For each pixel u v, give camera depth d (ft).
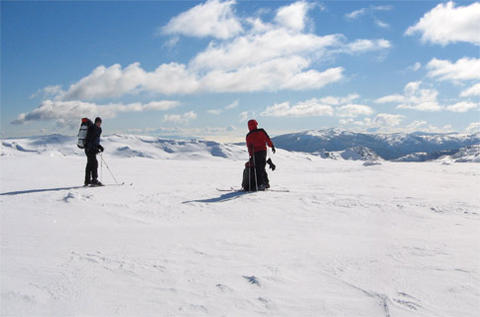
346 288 7.80
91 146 29.76
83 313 6.44
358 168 61.62
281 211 18.60
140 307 6.77
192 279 8.37
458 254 10.27
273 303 7.01
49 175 41.83
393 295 7.38
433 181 36.32
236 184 33.19
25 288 7.46
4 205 20.12
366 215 17.19
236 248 11.34
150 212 18.48
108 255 10.31
